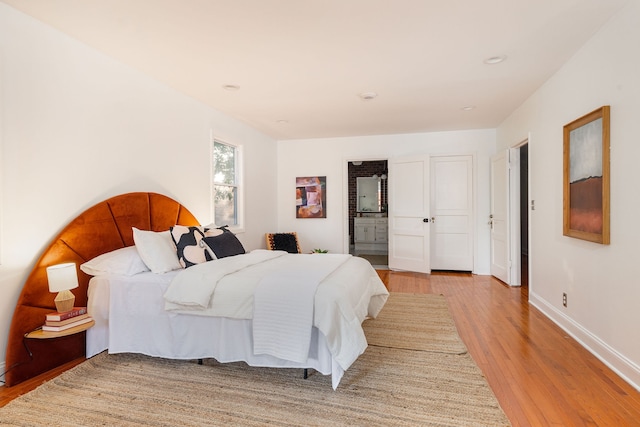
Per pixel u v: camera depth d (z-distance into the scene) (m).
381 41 2.70
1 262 2.22
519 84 3.64
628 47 2.19
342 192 6.38
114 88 3.01
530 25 2.46
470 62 3.09
